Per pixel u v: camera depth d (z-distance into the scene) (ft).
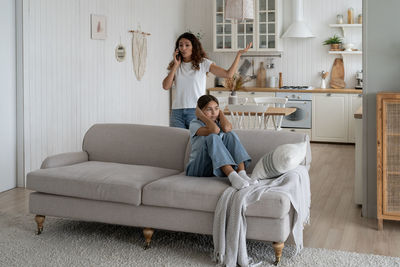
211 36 30.48
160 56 26.86
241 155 11.10
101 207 11.02
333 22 28.45
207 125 11.18
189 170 11.39
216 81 30.12
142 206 10.65
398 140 11.88
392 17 12.71
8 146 16.55
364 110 13.09
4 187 16.44
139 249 10.73
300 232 10.41
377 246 10.96
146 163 12.87
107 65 21.54
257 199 9.55
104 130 13.57
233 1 18.47
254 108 17.99
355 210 13.99
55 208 11.45
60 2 18.30
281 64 29.55
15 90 16.70
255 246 10.86
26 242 11.21
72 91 19.19
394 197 11.99
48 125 17.93
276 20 28.22
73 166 12.19
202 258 10.18
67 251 10.62
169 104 28.60
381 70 12.89
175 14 28.99
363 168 13.23
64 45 18.62
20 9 16.52
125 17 22.89
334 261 9.98
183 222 10.31
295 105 27.81
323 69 28.86
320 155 23.72
